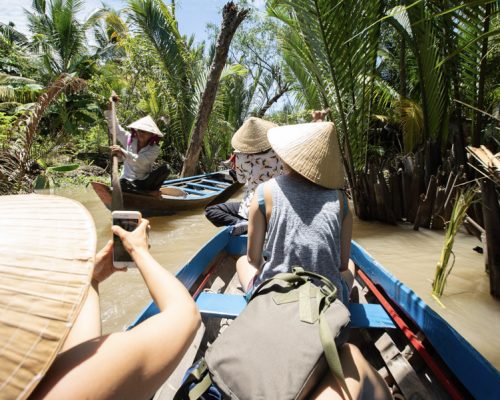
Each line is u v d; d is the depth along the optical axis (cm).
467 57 529
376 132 1034
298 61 682
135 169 593
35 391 55
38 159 826
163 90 1141
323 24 515
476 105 560
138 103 1211
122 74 1302
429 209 574
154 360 64
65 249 59
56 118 1284
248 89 1614
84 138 1302
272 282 161
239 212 326
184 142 1193
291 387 120
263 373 125
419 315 219
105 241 521
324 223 176
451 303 349
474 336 303
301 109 1012
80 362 59
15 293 52
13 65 1525
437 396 189
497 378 150
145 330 67
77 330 89
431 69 588
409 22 564
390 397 135
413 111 774
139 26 1051
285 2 523
